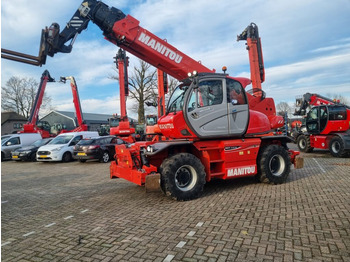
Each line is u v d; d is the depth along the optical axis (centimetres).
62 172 1053
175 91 648
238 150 623
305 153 1409
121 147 651
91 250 341
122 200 578
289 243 335
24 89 4716
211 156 611
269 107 757
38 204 581
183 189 550
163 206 516
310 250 316
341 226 379
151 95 3250
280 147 684
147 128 931
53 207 552
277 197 546
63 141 1497
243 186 659
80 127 2142
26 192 706
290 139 717
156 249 335
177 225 411
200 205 511
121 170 628
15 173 1085
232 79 629
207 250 326
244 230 380
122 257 319
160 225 415
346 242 331
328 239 341
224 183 702
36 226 442
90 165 1236
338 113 1194
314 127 1332
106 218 462
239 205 500
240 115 626
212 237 362
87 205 554
